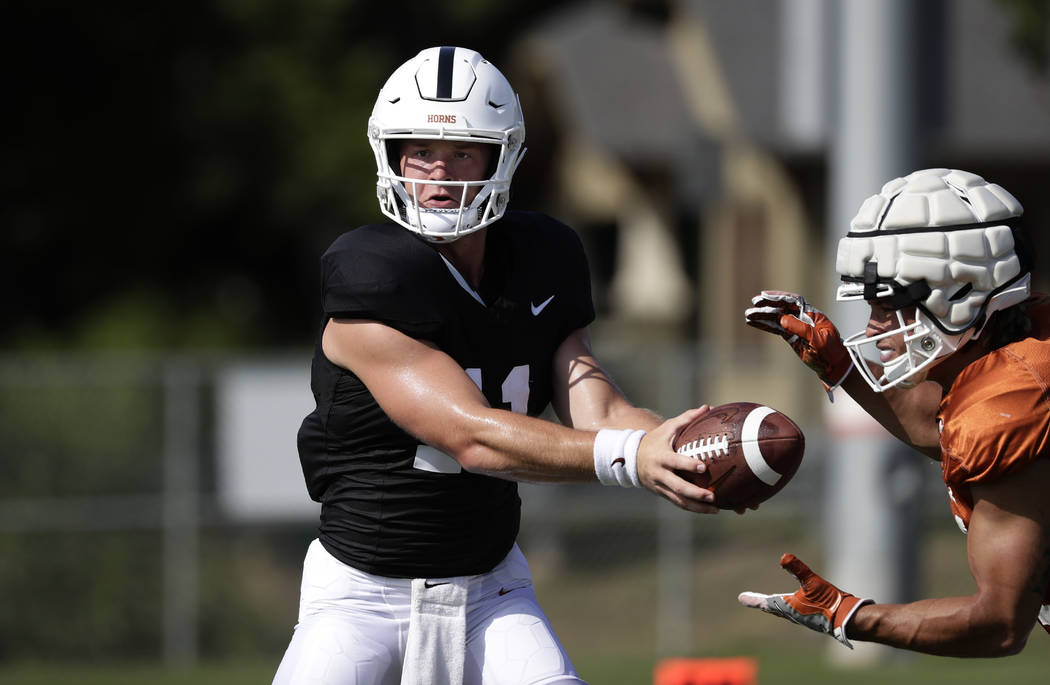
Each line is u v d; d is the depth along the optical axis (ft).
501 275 42.50
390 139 41.45
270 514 122.42
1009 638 35.78
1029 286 37.40
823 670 96.17
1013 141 156.15
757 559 132.36
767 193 165.58
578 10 282.36
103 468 127.54
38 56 192.54
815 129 101.76
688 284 190.08
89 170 196.44
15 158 194.18
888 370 38.01
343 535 42.47
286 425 122.31
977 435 35.09
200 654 126.52
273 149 203.00
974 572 35.88
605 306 215.51
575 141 209.46
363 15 259.60
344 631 41.75
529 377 43.24
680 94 191.42
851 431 97.71
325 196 205.05
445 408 39.19
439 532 41.83
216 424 127.13
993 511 35.37
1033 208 162.50
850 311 91.35
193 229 209.46
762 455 37.63
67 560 125.59
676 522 124.77
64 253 199.31
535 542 140.97
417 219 40.73
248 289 220.43
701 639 118.42
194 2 198.80
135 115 196.54
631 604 129.39
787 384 150.71
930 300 36.22
